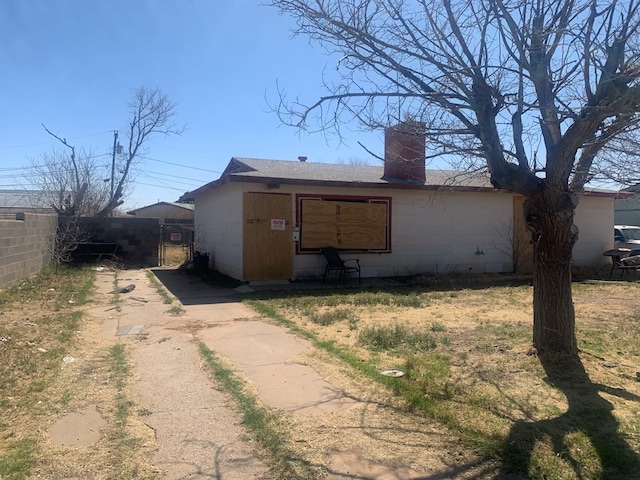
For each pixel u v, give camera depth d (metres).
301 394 4.72
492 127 5.28
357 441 3.71
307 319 8.42
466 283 13.34
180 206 51.81
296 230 13.29
